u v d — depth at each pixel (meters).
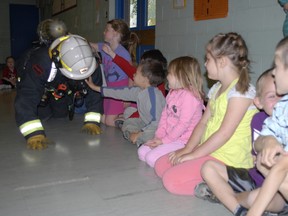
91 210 1.61
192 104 2.12
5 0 11.23
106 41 3.32
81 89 2.74
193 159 1.79
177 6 3.76
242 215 1.45
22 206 1.65
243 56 1.71
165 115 2.28
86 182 1.93
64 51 2.43
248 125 1.74
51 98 3.19
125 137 2.79
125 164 2.23
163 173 1.91
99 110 3.06
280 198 1.46
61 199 1.72
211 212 1.60
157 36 4.20
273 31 2.65
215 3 3.20
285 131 1.31
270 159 1.26
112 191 1.82
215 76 1.77
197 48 3.48
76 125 3.29
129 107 3.11
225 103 1.73
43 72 2.53
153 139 2.32
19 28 11.48
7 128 3.17
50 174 2.05
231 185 1.59
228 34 1.74
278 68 1.22
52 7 9.43
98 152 2.48
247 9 2.86
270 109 1.56
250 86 1.70
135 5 4.89
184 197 1.75
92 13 6.22
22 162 2.25
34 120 2.60
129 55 3.27
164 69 2.60
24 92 2.58
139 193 1.79
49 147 2.58
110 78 3.25
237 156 1.73
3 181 1.94
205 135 1.86
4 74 6.44
